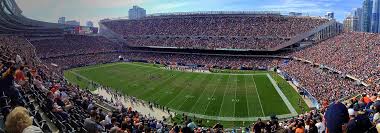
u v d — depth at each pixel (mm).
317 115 30906
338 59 95562
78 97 39344
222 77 106938
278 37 138125
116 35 171250
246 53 137125
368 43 96875
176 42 154000
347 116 6746
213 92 83500
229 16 158750
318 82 81812
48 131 16469
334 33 136500
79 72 120688
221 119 60688
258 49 134500
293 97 76062
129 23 177125
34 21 151750
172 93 83500
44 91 28922
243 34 145500
